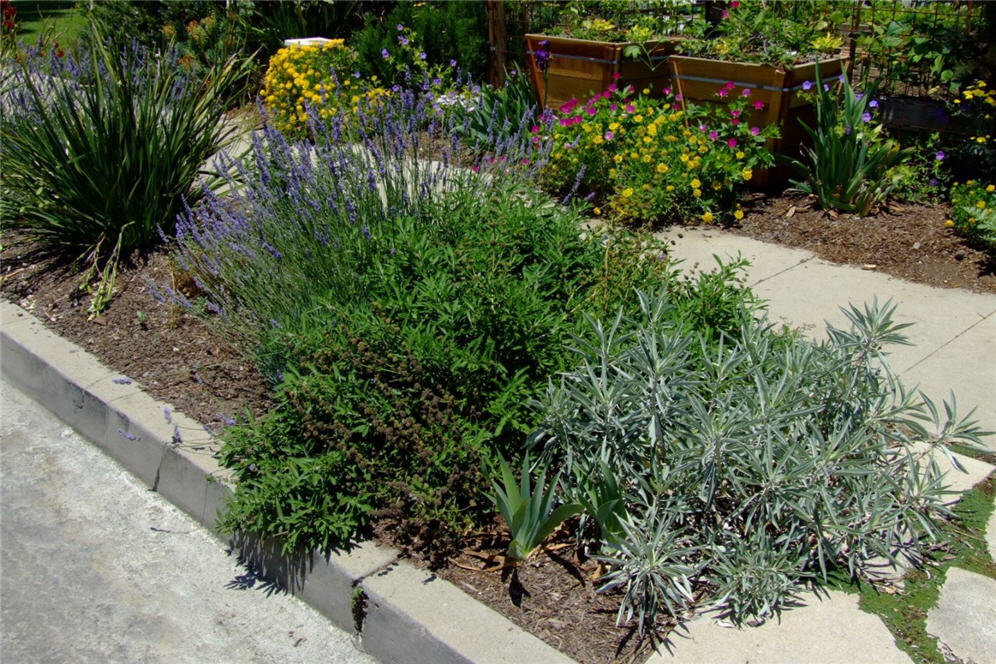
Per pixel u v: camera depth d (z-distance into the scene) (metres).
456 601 3.07
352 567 3.24
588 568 3.18
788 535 3.03
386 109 6.00
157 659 3.23
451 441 3.31
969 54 6.64
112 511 4.10
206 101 6.57
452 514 3.24
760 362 3.33
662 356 3.09
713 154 6.40
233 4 10.99
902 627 2.89
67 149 5.82
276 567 3.56
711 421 2.94
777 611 2.95
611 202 5.73
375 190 4.66
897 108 6.94
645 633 2.89
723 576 3.02
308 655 3.21
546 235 4.24
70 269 5.96
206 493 3.92
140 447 4.29
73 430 4.78
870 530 3.04
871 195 6.28
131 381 4.68
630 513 3.22
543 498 3.28
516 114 7.61
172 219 6.16
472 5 9.30
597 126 6.54
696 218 6.52
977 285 5.33
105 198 5.81
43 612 3.49
